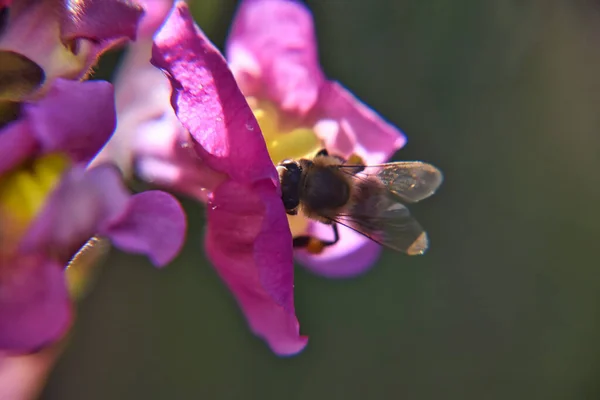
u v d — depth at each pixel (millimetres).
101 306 229
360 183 185
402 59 243
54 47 164
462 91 247
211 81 165
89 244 165
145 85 180
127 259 229
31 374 169
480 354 244
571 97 254
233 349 232
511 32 248
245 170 165
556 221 251
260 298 171
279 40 186
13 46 163
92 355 228
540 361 246
